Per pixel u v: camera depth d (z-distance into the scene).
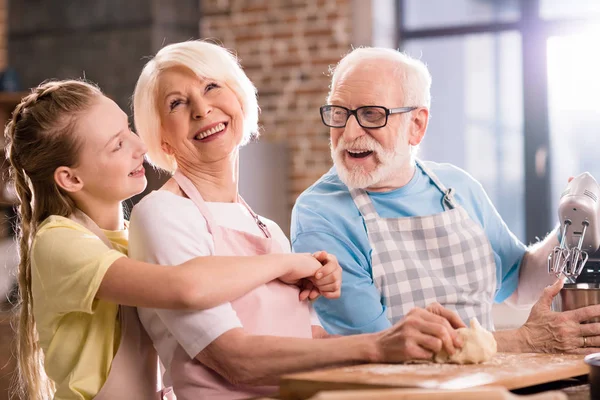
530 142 5.64
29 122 2.10
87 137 2.07
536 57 5.61
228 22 5.89
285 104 5.78
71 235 1.96
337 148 2.54
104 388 1.98
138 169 2.16
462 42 5.79
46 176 2.10
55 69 5.99
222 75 2.17
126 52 5.77
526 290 2.74
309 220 2.52
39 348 2.17
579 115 5.55
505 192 5.72
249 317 2.01
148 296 1.83
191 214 2.03
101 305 2.01
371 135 2.50
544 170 5.62
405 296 2.47
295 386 1.64
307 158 5.74
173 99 2.13
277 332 2.04
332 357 1.83
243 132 2.23
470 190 2.71
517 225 5.70
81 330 2.00
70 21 5.94
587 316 2.15
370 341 1.84
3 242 5.37
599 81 5.49
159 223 1.96
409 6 5.92
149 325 2.03
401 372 1.70
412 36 5.90
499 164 5.73
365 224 2.52
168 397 2.20
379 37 5.70
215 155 2.14
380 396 1.25
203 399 1.94
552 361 1.93
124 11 5.78
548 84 5.60
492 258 2.63
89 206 2.13
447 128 5.84
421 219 2.54
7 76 5.83
